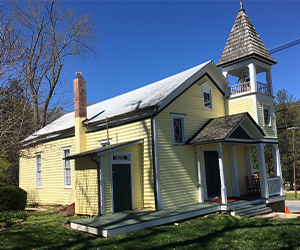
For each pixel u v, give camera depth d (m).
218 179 14.65
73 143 16.44
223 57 17.59
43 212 13.60
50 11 26.17
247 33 16.88
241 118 13.02
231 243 7.71
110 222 9.32
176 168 12.63
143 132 12.55
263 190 13.88
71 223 9.87
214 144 14.27
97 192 11.14
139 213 10.87
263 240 7.92
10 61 10.29
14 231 9.09
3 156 13.18
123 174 11.89
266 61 16.95
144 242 7.73
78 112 15.91
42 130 19.33
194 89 14.50
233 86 16.55
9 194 12.12
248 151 16.42
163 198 11.83
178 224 9.84
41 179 18.77
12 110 10.82
